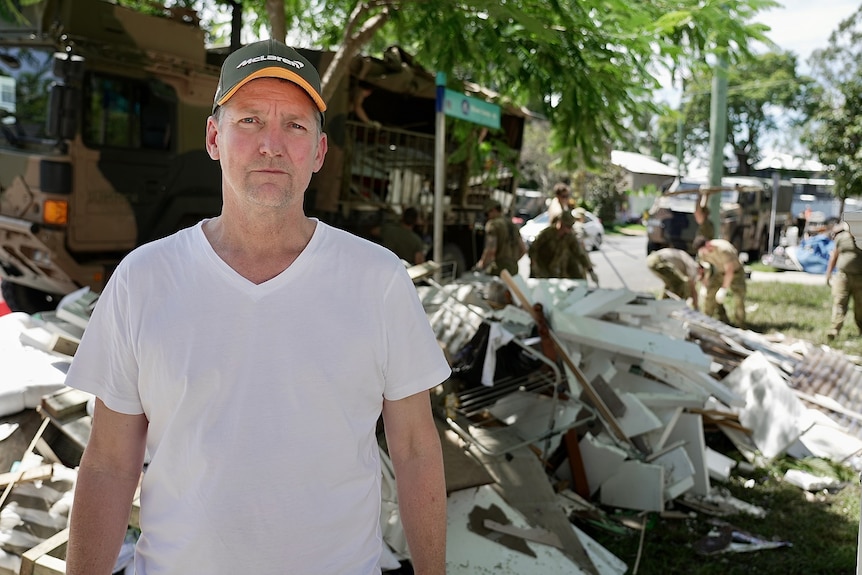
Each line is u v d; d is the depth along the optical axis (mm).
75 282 6629
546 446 4383
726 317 10227
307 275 1618
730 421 5898
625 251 24266
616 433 4688
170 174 7184
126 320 1623
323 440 1595
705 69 6160
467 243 11500
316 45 8258
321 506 1600
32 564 2426
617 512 4465
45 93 6480
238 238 1647
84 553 1643
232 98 1634
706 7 4918
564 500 4383
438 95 5844
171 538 1619
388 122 10906
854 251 9453
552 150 6891
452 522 3586
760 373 6105
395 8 5617
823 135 19453
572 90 5668
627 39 5223
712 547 4234
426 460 1775
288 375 1577
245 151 1604
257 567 1569
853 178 19016
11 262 7004
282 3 5031
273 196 1588
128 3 7695
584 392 4773
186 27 7195
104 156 6590
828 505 4898
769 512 4754
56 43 6301
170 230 7273
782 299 13352
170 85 7078
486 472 3795
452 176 10828
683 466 4723
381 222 9523
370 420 1679
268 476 1564
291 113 1631
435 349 1754
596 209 38062
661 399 4980
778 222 24703
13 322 4359
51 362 3855
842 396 6625
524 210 30609
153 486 1653
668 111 6785
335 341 1601
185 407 1575
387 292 1674
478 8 4793
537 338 4965
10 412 3400
